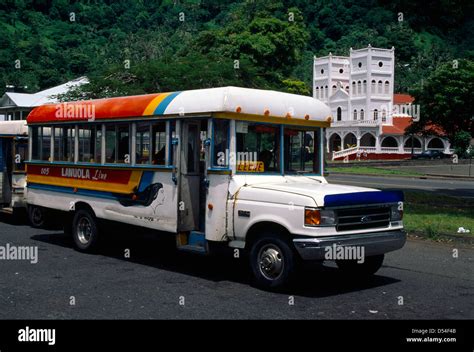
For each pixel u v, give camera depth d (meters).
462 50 131.00
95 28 131.25
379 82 72.44
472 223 13.47
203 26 129.62
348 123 71.25
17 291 7.75
